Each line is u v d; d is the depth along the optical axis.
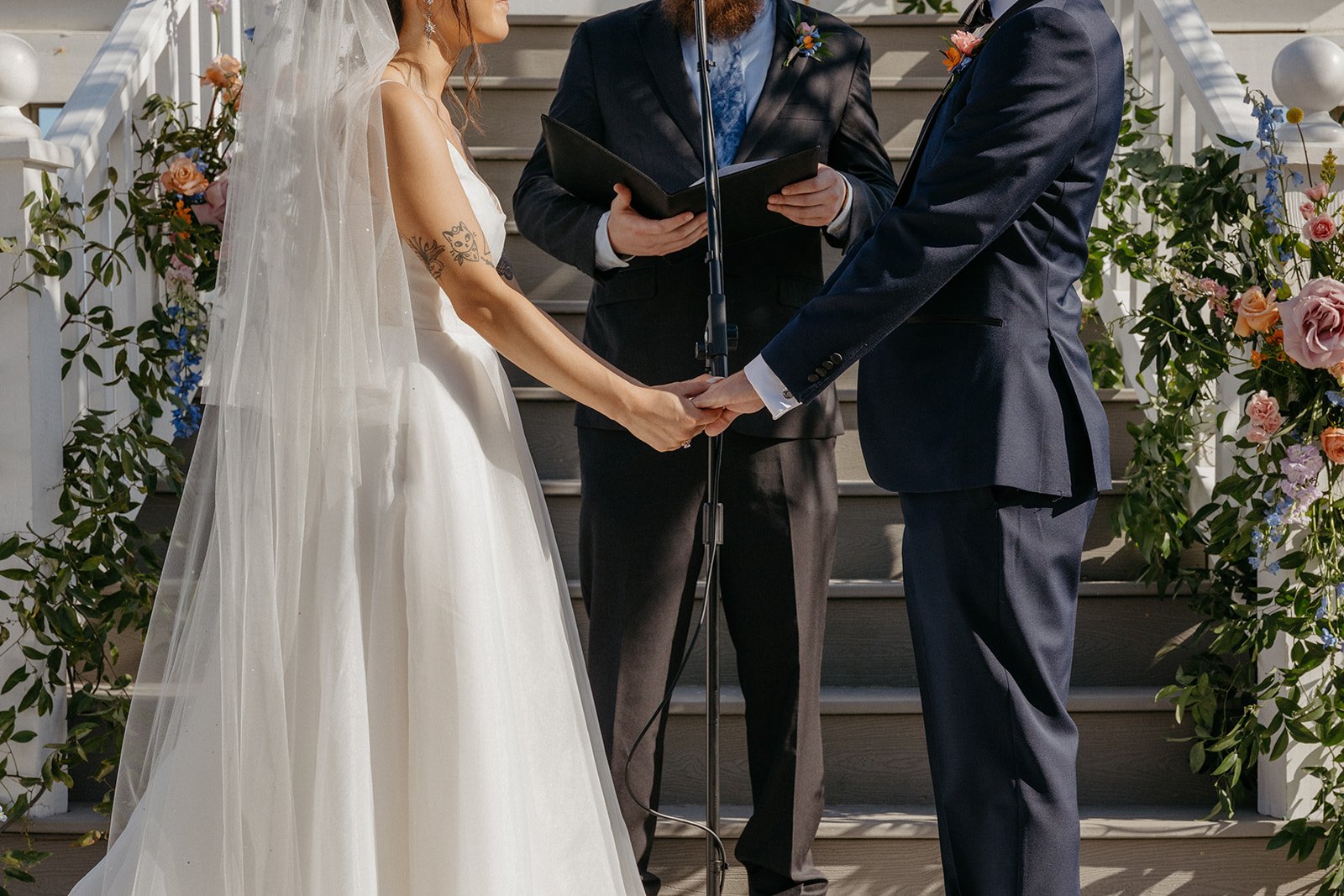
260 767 1.52
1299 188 2.34
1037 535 1.80
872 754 2.47
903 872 2.31
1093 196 1.85
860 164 2.26
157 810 1.56
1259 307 2.27
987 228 1.71
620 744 2.16
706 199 1.71
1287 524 2.28
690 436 1.79
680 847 2.33
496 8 1.77
